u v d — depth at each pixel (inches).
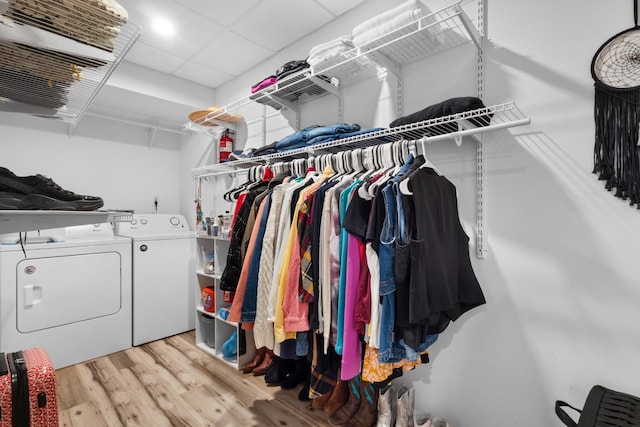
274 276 58.5
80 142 118.0
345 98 81.6
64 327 89.4
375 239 45.4
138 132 133.5
